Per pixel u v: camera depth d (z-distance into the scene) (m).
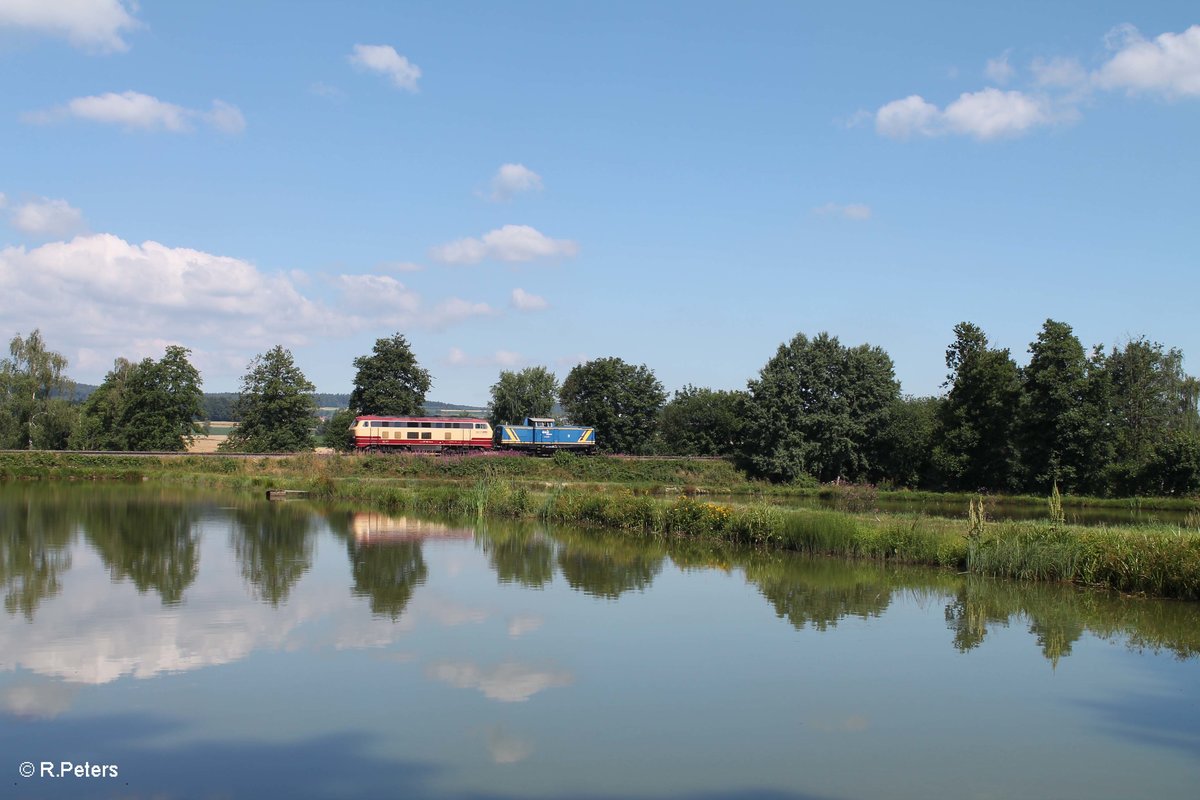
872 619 21.95
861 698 15.59
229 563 29.20
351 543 34.94
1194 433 71.12
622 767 12.37
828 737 13.68
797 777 12.15
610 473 77.62
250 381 94.88
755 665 17.58
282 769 12.18
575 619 21.38
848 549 33.12
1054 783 12.12
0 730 13.56
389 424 85.06
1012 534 29.95
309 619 20.88
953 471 70.56
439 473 74.31
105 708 14.52
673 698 15.41
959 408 71.88
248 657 17.52
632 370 103.06
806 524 34.38
